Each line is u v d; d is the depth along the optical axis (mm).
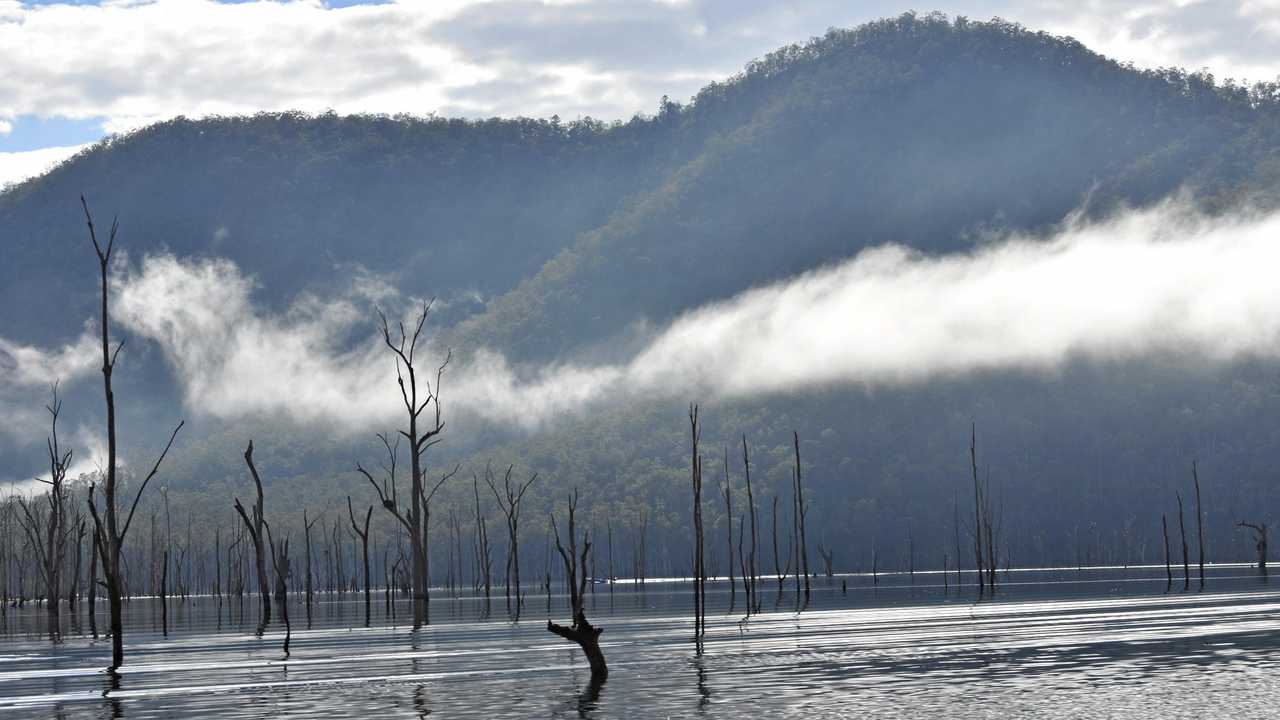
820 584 160125
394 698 41531
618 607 101062
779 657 52375
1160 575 170750
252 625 79375
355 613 96000
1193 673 45312
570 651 56188
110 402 47469
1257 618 69438
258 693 43156
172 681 46656
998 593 113938
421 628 74250
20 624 88375
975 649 54594
